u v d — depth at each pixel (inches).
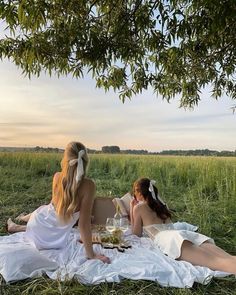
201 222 219.3
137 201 172.2
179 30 141.4
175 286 125.3
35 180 437.7
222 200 269.3
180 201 309.1
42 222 150.6
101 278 127.1
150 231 160.9
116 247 155.9
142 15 148.3
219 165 445.1
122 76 205.5
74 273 128.8
